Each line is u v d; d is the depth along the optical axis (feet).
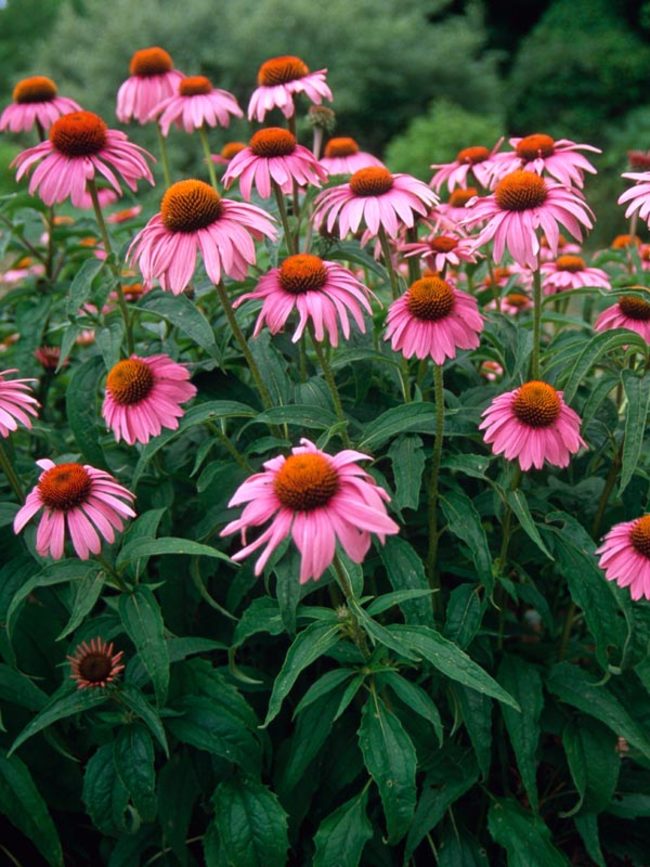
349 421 2.51
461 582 2.86
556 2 16.53
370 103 13.71
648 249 3.78
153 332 2.96
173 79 3.50
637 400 2.20
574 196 2.29
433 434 2.50
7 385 2.36
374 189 2.49
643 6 15.34
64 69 15.39
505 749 2.66
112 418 2.39
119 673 2.33
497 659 2.64
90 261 2.62
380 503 1.77
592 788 2.46
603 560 2.18
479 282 3.71
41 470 2.73
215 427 2.48
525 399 2.18
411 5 15.34
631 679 2.57
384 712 2.19
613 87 14.78
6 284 4.57
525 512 2.23
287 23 13.51
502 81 15.98
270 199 2.96
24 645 2.54
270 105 3.01
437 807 2.39
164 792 2.44
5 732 2.47
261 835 2.32
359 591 2.17
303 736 2.37
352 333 2.65
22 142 14.11
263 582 2.79
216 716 2.37
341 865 2.27
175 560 2.68
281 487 1.77
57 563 2.20
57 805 2.53
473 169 3.10
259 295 2.26
